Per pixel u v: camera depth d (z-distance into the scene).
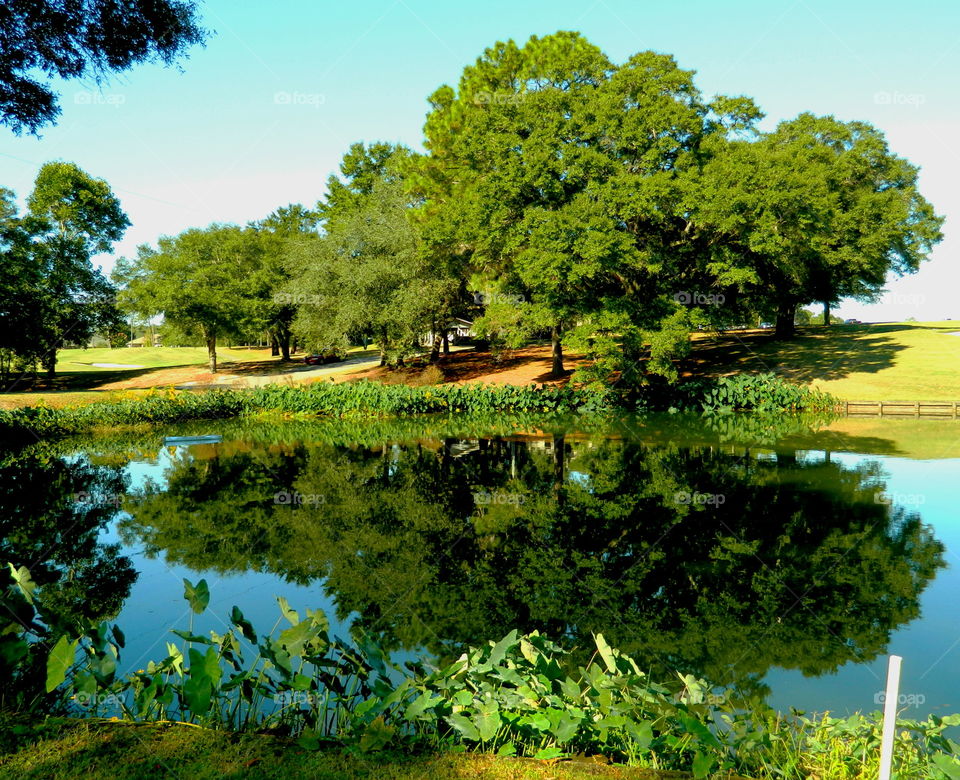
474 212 30.69
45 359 44.62
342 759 3.24
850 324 58.72
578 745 3.64
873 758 3.63
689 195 26.22
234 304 49.44
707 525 11.91
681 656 6.69
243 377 46.78
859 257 35.94
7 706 4.24
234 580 9.04
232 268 53.28
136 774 3.07
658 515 12.72
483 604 8.12
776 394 31.22
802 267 35.00
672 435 24.38
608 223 26.14
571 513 12.99
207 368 52.41
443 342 50.72
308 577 9.16
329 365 52.97
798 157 28.56
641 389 33.69
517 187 28.73
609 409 32.53
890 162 42.03
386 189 41.41
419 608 7.97
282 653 3.91
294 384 38.28
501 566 9.69
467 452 21.23
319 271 38.66
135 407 30.39
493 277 36.72
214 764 3.18
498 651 4.17
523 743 3.62
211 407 33.06
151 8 8.83
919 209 43.81
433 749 3.45
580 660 6.56
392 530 11.82
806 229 29.45
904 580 8.97
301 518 12.75
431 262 38.38
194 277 48.47
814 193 28.47
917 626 7.42
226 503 14.13
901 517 12.27
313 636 4.06
